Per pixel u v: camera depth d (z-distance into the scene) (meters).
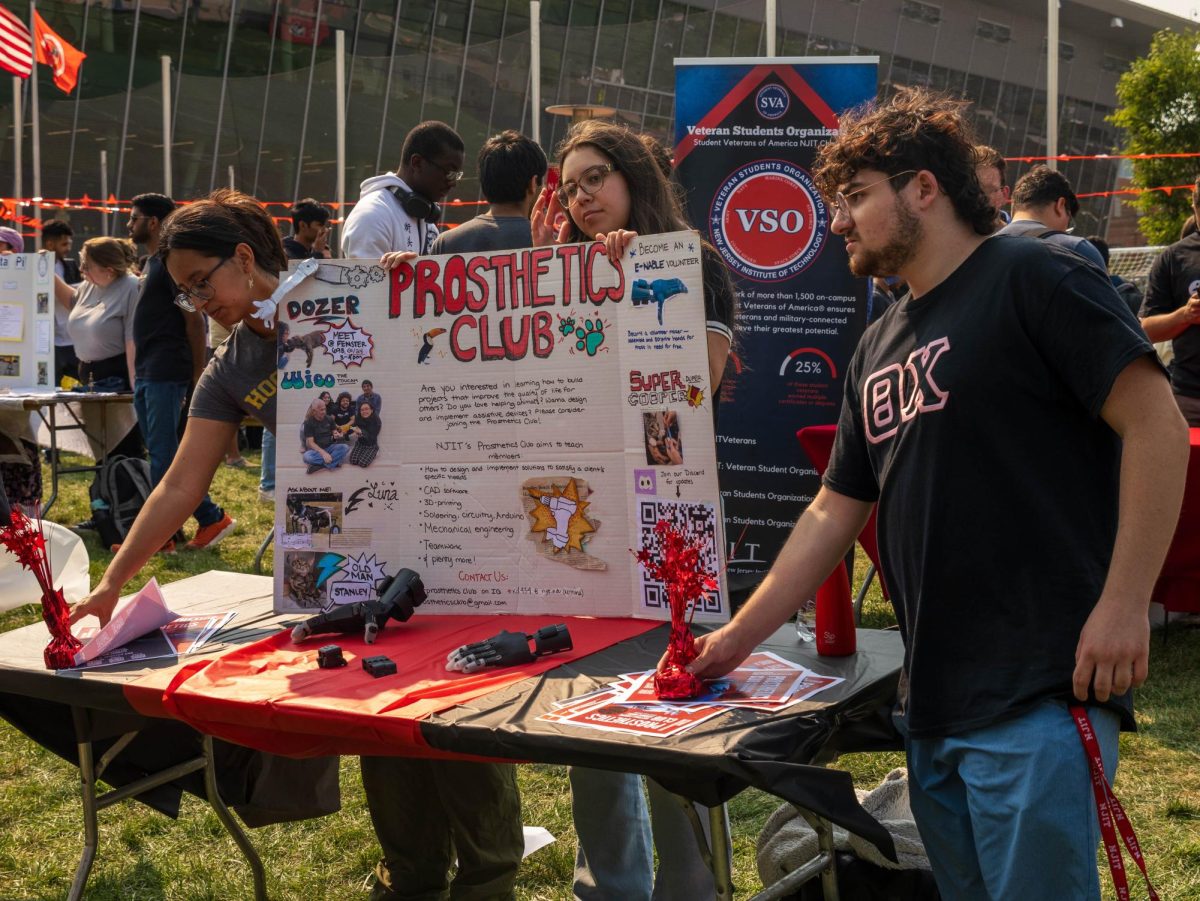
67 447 7.75
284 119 25.06
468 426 2.33
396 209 4.62
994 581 1.64
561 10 26.97
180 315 6.44
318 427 2.41
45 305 7.16
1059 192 4.50
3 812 3.46
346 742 1.89
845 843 2.28
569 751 1.64
